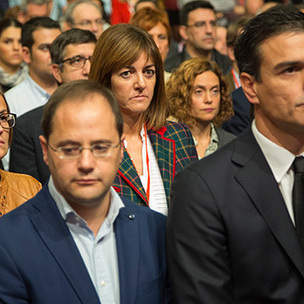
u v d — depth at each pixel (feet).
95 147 6.51
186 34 21.36
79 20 19.99
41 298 6.52
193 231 6.99
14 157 12.89
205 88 14.64
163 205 9.80
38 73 16.40
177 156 10.30
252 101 7.22
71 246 6.72
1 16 26.22
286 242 6.85
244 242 6.90
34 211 6.88
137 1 26.86
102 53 9.80
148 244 7.20
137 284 6.91
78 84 6.78
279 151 7.18
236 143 7.41
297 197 7.07
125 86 9.72
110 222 7.02
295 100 6.72
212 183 7.05
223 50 24.47
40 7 23.04
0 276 6.55
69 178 6.50
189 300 6.88
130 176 9.66
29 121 12.93
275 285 6.86
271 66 6.79
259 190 7.04
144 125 10.27
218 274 6.90
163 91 10.32
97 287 6.75
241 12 28.22
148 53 9.80
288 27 6.72
